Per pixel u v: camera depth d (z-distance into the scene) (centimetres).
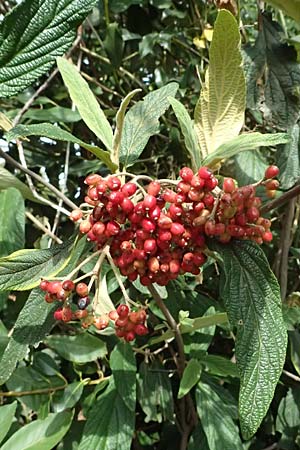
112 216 27
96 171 60
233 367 44
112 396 43
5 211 44
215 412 43
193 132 31
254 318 27
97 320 29
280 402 50
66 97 63
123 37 62
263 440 54
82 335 46
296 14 40
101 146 61
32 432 42
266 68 42
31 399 45
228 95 32
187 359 47
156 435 56
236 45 30
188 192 27
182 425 49
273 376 26
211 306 47
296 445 50
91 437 41
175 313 48
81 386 46
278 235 58
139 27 65
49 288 28
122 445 41
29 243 59
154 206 26
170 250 28
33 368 46
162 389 46
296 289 59
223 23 29
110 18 66
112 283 44
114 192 26
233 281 27
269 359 26
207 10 63
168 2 61
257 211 28
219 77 32
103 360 50
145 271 28
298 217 57
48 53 26
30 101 50
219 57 31
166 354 53
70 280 28
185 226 28
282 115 41
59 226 60
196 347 45
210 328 46
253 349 26
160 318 51
